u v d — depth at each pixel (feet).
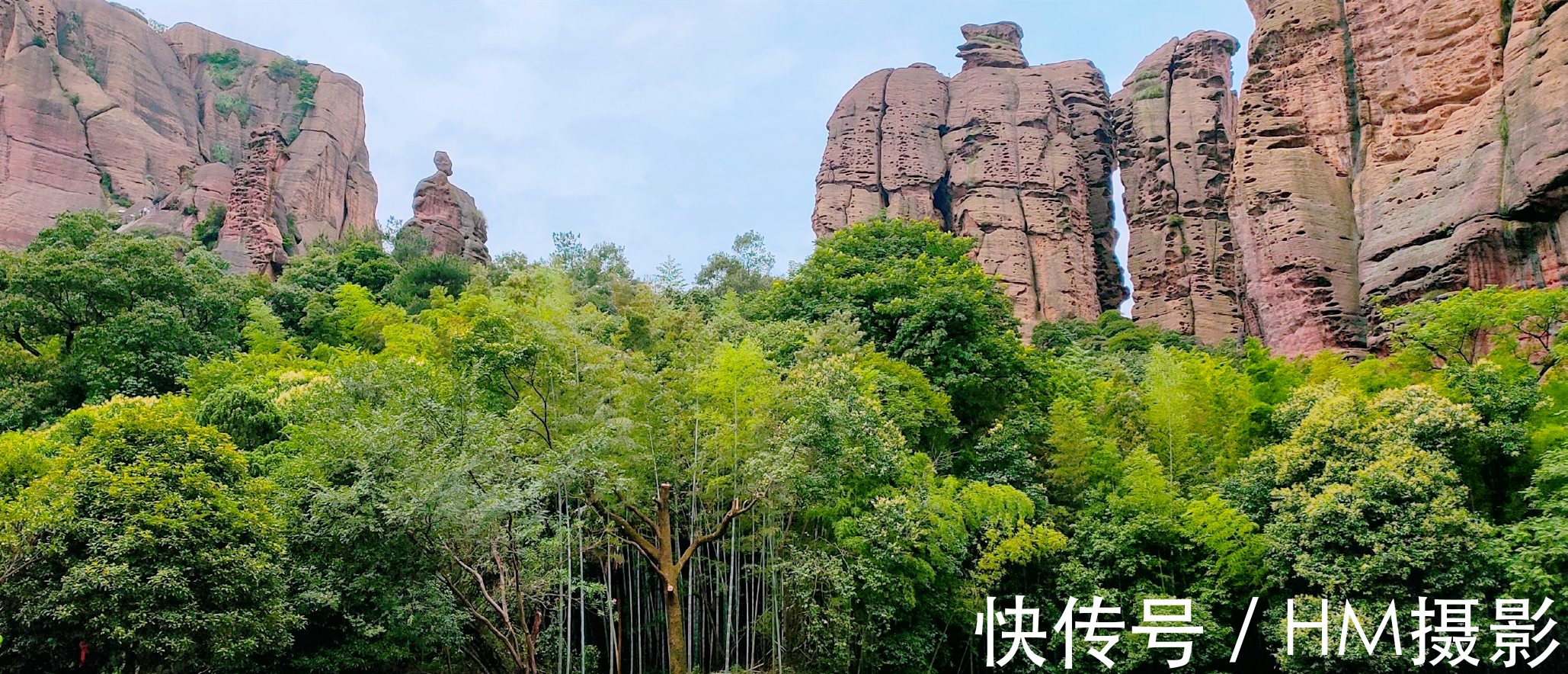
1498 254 136.46
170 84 331.77
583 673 69.31
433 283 187.32
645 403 78.13
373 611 64.08
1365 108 172.35
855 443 75.25
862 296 116.16
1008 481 92.84
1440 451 77.87
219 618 55.77
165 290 129.90
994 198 230.07
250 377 105.81
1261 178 177.17
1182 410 101.45
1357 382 104.37
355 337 146.00
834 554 78.79
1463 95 154.40
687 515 83.97
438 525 62.69
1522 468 79.56
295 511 64.03
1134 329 196.13
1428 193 152.05
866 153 245.04
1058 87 259.60
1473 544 72.08
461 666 75.31
